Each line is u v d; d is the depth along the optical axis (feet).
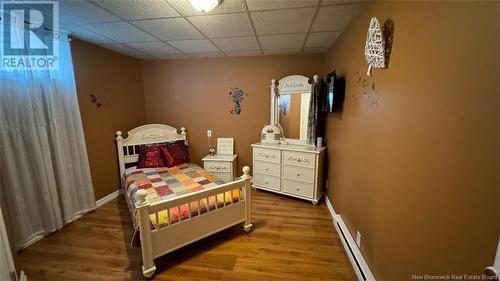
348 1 5.87
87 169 9.56
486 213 2.43
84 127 9.71
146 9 6.29
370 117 5.70
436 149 3.25
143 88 13.37
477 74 2.52
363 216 6.15
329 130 10.40
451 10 2.93
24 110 7.29
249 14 6.66
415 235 3.81
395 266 4.48
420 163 3.64
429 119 3.40
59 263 6.64
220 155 13.17
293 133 12.03
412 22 3.83
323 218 9.32
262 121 12.80
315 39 9.26
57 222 8.29
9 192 6.98
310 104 11.04
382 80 5.01
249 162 13.38
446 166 3.05
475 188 2.58
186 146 13.15
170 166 11.52
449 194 3.01
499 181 2.27
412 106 3.84
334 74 8.55
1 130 6.73
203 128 13.48
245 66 12.50
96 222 8.97
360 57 6.46
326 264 6.59
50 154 8.07
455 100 2.86
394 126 4.48
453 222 2.94
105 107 10.76
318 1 5.86
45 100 7.97
